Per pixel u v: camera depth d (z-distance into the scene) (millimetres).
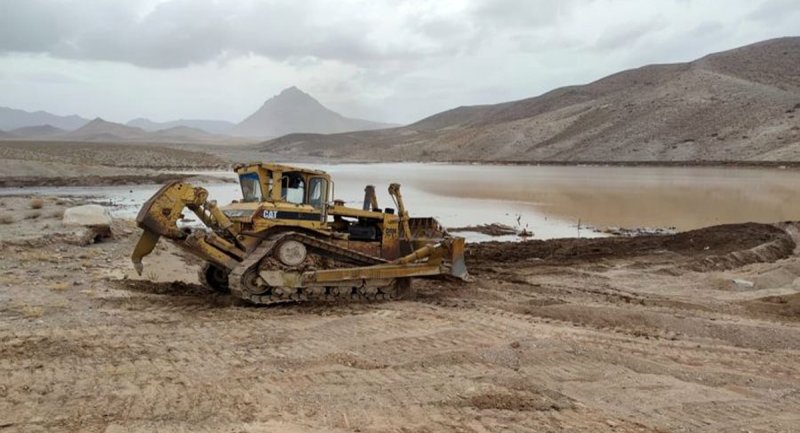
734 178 59156
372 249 12375
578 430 5906
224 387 6863
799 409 6719
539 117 156625
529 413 6293
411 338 8797
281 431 5758
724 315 11570
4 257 13883
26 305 9953
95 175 57188
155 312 10102
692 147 96688
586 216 31406
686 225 28328
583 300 12508
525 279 15305
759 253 18609
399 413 6227
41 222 18328
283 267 10758
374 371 7449
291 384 7004
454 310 10875
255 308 10625
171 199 10438
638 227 27750
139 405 6293
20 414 5980
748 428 6145
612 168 84625
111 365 7465
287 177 11688
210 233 10820
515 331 9336
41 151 84500
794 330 10078
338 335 9000
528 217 31016
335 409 6309
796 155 78000
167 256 15953
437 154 153375
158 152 100625
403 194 43906
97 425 5777
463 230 26281
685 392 7113
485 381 7121
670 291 14156
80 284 11797
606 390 7086
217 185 53625
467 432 5809
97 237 17250
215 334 8938
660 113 119000
